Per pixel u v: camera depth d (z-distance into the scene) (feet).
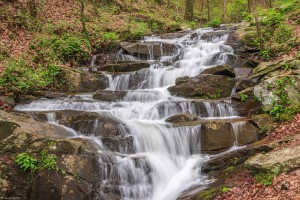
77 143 25.71
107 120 30.89
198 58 50.14
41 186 22.84
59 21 56.39
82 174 23.77
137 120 34.37
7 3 52.13
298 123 29.07
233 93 39.17
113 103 37.65
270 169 21.91
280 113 31.37
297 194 18.51
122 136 29.66
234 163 26.37
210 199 21.79
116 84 44.68
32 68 43.52
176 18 90.89
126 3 83.82
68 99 37.93
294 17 52.60
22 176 22.81
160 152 29.53
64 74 43.83
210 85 39.47
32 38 48.80
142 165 26.89
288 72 35.83
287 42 45.39
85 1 71.87
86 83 43.73
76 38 52.31
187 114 33.50
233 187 22.24
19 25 49.19
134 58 55.16
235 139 30.37
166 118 34.99
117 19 70.54
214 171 26.66
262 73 38.29
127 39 62.59
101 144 27.96
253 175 23.15
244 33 54.85
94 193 23.94
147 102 38.60
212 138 29.94
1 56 42.06
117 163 25.88
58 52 49.16
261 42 47.47
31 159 23.25
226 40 56.54
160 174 27.40
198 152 30.14
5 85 38.17
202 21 102.06
